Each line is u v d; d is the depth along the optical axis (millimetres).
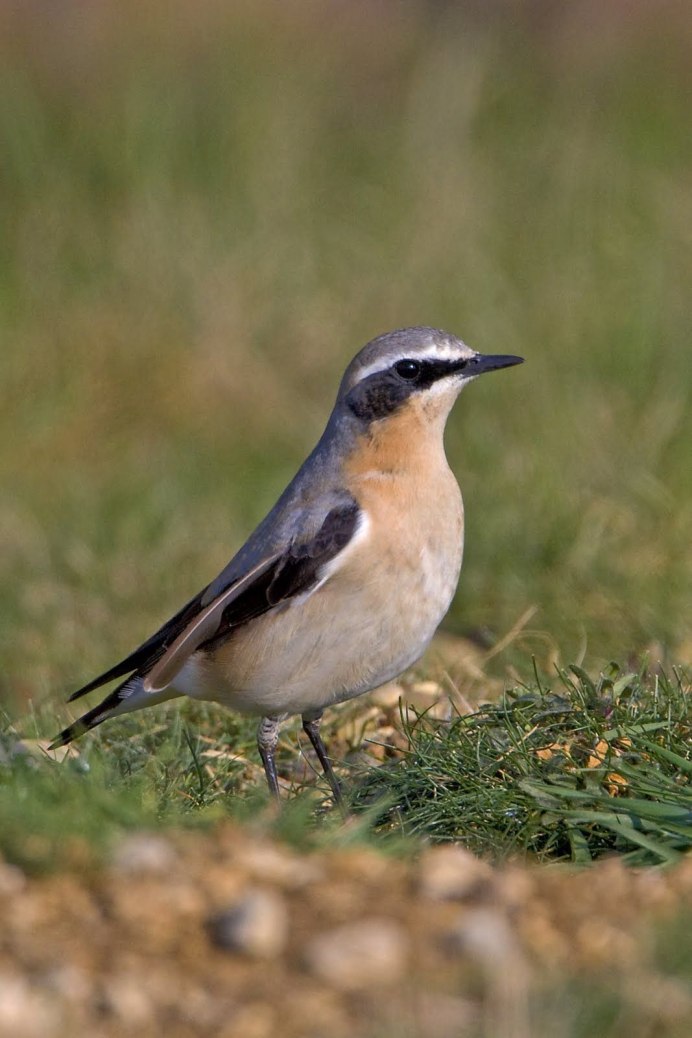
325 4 28578
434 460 9789
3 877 7051
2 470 18391
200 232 21016
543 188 22109
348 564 9422
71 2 27891
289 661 9602
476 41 26984
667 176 22156
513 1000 6160
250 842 7582
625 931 6875
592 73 26328
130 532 16172
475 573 13766
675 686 10234
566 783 8852
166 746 9945
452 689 11133
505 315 18922
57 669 13469
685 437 15797
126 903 6934
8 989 6309
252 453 18656
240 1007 6320
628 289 18891
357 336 19875
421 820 8805
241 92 23281
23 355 19750
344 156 23000
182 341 20000
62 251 21141
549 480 14898
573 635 12539
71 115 22828
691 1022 6105
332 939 6719
